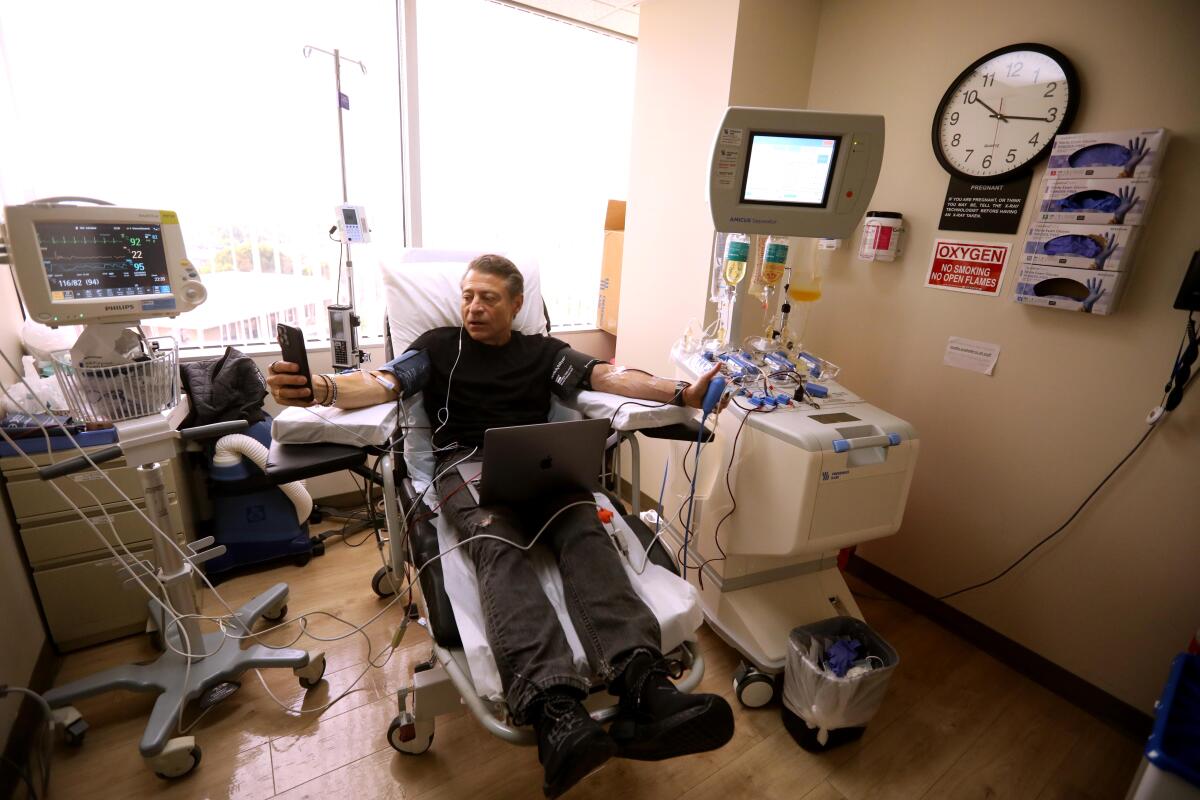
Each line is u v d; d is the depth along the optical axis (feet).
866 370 7.18
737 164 5.03
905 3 6.31
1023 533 5.99
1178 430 4.88
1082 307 5.16
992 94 5.65
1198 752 3.56
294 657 5.07
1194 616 4.95
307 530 7.13
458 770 4.63
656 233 7.95
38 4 5.48
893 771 4.91
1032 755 5.15
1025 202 5.59
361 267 7.91
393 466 5.13
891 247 6.53
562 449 4.33
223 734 4.79
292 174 7.11
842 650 5.06
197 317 6.93
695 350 6.32
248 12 6.41
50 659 5.28
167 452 4.24
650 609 4.15
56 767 4.45
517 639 3.71
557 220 9.43
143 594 5.69
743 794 4.62
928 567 6.88
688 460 6.20
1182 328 4.79
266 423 6.86
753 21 6.53
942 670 6.10
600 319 9.87
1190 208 4.67
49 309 3.94
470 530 4.41
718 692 5.64
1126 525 5.27
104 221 4.09
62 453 5.01
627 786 4.62
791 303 6.69
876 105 6.73
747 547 5.33
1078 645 5.69
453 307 6.24
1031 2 5.38
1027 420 5.83
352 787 4.44
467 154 8.23
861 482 4.92
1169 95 4.69
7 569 4.78
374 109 7.52
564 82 8.83
